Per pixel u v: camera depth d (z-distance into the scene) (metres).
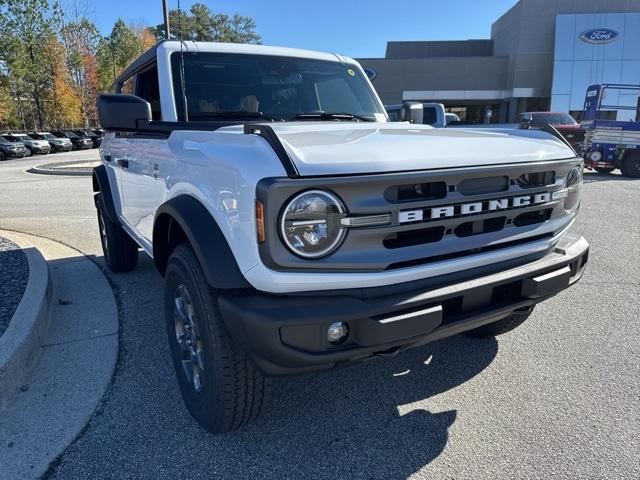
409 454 2.53
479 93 40.66
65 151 41.47
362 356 2.17
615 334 3.87
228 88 3.65
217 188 2.29
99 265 5.73
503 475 2.37
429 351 3.62
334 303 2.09
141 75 4.14
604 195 11.58
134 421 2.79
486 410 2.89
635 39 36.91
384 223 2.13
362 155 2.16
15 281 4.52
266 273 2.05
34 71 51.06
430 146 2.40
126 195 4.26
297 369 2.12
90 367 3.39
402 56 47.72
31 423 2.78
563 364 3.41
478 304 2.42
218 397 2.41
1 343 3.18
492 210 2.43
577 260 2.81
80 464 2.46
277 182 1.96
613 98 18.70
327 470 2.42
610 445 2.56
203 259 2.22
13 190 12.91
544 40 38.38
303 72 3.97
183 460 2.48
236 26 80.31
